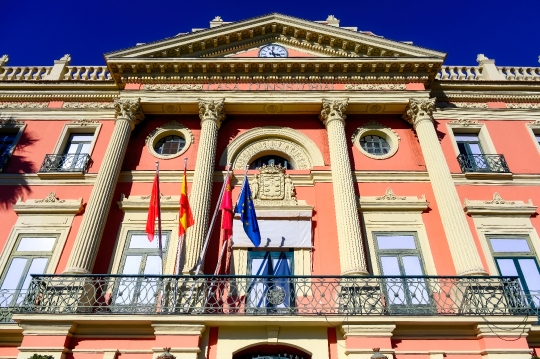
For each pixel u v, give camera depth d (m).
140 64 14.14
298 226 11.54
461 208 11.30
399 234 11.58
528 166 13.10
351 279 9.67
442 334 9.09
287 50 15.29
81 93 14.80
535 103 14.89
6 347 9.40
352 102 13.65
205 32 14.72
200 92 13.84
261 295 10.18
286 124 14.11
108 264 11.05
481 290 9.37
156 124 14.13
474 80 14.76
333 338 9.14
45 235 11.63
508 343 8.76
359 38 14.59
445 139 13.70
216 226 11.76
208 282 9.73
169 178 12.69
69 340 9.02
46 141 13.73
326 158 13.17
